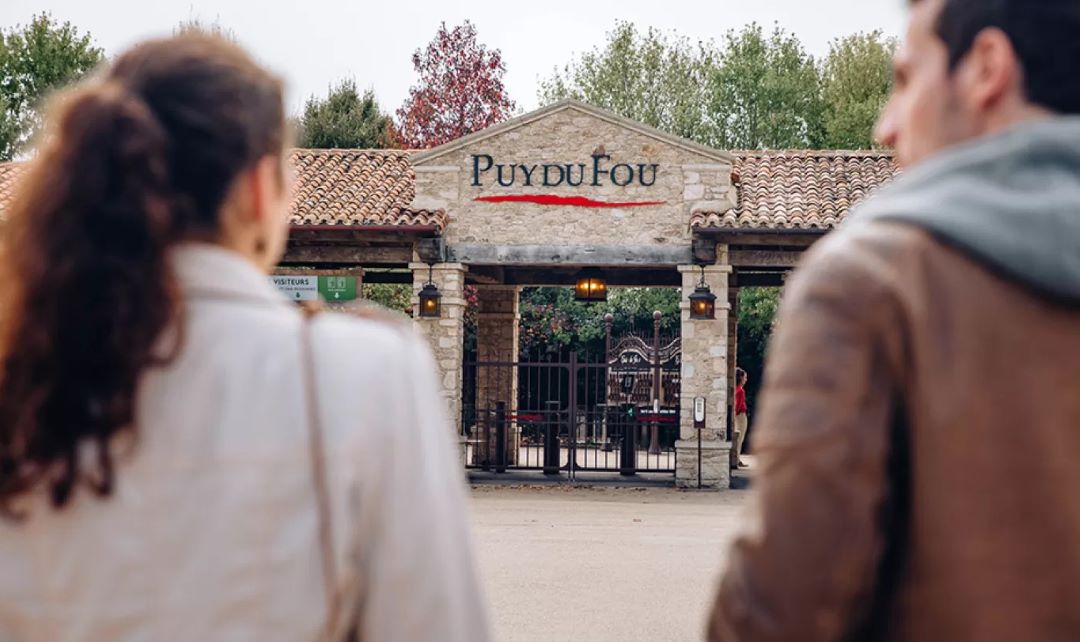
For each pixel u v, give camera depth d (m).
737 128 42.69
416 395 1.64
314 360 1.60
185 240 1.61
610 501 16.36
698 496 17.17
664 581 9.82
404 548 1.58
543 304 35.38
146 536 1.52
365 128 40.59
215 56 1.71
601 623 8.11
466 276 21.28
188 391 1.55
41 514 1.54
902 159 1.84
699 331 18.41
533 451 27.45
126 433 1.52
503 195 18.91
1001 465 1.48
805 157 21.38
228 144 1.65
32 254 1.50
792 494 1.49
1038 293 1.49
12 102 36.31
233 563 1.52
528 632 7.81
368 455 1.57
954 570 1.49
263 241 1.78
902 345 1.52
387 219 18.59
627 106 43.62
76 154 1.54
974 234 1.50
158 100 1.64
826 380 1.51
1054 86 1.64
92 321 1.49
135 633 1.52
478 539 12.23
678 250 18.56
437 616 1.59
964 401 1.49
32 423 1.49
